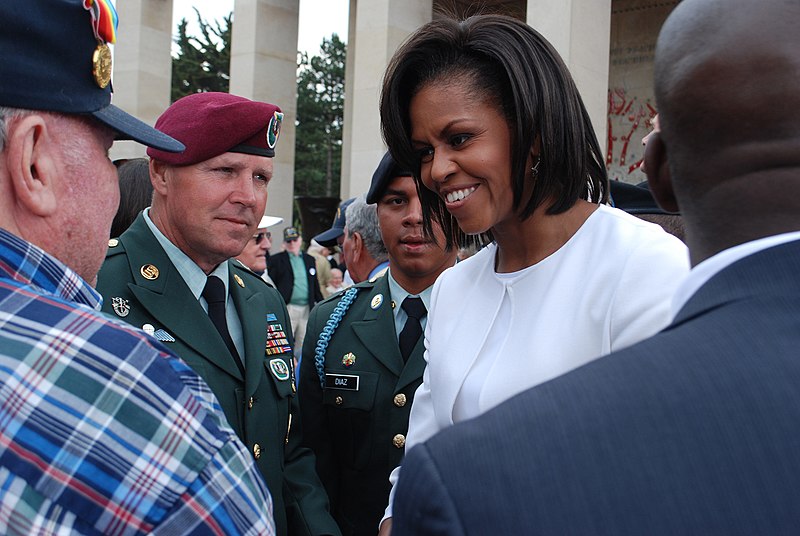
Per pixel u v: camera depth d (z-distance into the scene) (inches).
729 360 27.8
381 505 98.7
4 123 45.6
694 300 30.8
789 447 25.6
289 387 94.3
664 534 25.2
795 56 28.8
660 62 32.7
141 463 41.0
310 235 449.1
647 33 473.4
